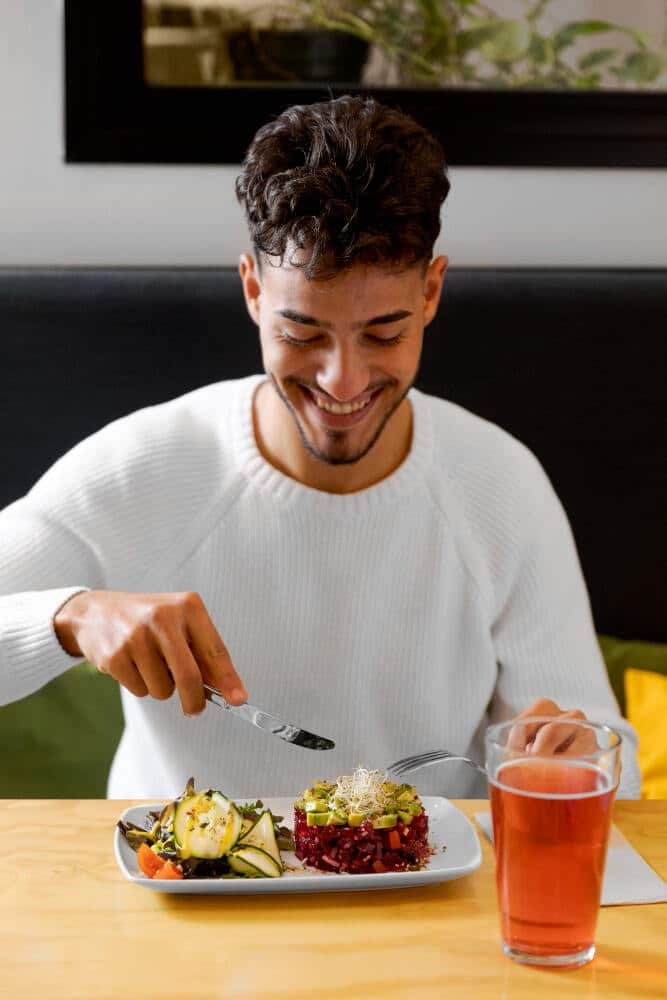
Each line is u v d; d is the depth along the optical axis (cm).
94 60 216
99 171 222
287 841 104
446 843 106
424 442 150
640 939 91
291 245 116
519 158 220
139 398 214
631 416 215
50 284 213
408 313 120
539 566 152
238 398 152
